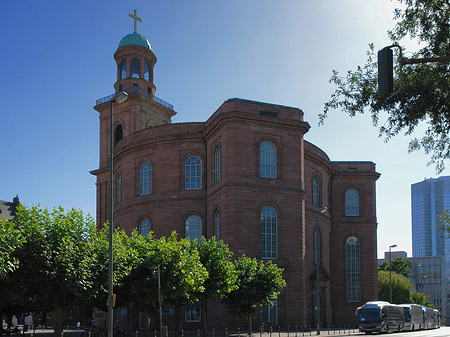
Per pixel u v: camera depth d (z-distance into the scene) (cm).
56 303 2759
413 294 11138
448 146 2373
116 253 2959
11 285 2664
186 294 3306
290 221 4944
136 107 7131
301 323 4806
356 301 6600
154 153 5716
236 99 4956
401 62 1441
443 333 5288
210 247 3847
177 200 5481
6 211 9088
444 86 2156
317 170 6275
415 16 2244
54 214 2767
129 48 7388
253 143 4934
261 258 4759
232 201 4762
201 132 5509
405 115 2248
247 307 4012
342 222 6794
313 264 5934
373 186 6919
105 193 7238
